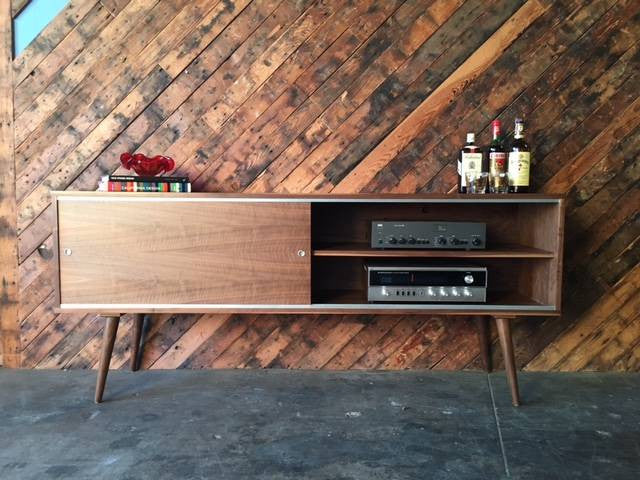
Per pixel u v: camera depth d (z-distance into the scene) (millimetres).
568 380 1870
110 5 1897
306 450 1337
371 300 1649
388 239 1651
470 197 1597
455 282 1645
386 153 1914
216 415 1556
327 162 1923
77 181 1940
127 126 1926
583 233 1927
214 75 1911
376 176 1921
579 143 1897
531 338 1975
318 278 1963
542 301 1692
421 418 1539
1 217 1944
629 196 1906
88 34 1905
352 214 1944
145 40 1903
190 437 1409
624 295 1939
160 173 1874
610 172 1902
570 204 1917
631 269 1932
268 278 1627
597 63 1876
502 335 1647
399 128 1906
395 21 1883
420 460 1288
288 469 1242
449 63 1889
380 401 1668
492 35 1877
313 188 1931
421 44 1888
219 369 1981
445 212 1947
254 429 1460
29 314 1975
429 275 1645
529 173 1797
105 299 1615
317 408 1611
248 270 1622
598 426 1486
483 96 1891
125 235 1601
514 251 1644
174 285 1619
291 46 1898
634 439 1405
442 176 1911
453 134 1901
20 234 1947
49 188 1938
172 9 1896
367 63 1896
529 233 1810
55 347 1982
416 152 1910
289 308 1633
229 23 1896
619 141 1892
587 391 1763
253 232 1613
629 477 1212
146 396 1706
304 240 1618
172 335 1983
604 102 1885
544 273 1680
